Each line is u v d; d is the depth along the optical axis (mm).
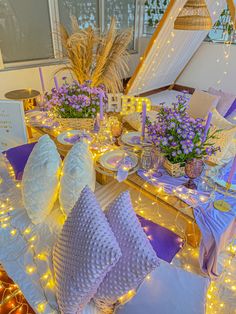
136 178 1492
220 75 4246
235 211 1264
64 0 3566
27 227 1358
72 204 1316
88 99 1906
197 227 1336
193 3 1911
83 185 1319
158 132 1437
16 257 1228
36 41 3506
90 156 1485
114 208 1168
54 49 3695
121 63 3203
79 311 1000
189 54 4246
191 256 1445
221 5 3531
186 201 1317
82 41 2787
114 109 2186
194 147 1357
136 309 1003
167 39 3135
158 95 4352
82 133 1905
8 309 1330
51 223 1365
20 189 1646
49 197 1347
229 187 1327
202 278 1128
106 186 1860
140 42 4820
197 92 2781
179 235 1473
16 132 2094
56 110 1969
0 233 1339
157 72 3875
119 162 1597
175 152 1395
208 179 1449
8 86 3381
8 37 3246
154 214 1673
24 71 3455
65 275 987
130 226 1083
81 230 1022
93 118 1951
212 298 1383
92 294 987
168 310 991
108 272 994
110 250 912
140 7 4609
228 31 3928
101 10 4059
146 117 1746
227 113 2709
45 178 1312
